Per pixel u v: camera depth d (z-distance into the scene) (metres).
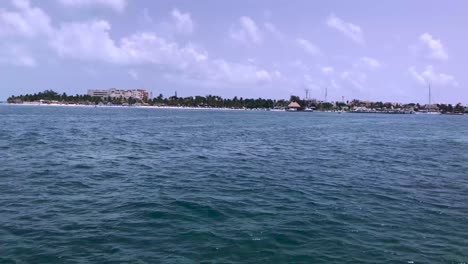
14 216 17.61
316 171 32.12
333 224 17.33
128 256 13.44
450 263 13.48
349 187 25.59
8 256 13.27
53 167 30.78
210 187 24.59
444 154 46.88
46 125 83.50
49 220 17.19
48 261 12.95
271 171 31.66
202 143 54.62
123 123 100.75
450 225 17.55
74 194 22.06
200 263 13.00
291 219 17.91
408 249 14.61
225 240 15.05
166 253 13.74
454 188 25.80
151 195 22.06
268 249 14.28
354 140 66.94
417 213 19.45
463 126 128.75
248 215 18.41
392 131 94.88
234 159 38.84
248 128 92.06
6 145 44.53
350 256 13.86
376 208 20.25
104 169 30.72
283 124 116.38
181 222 17.12
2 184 24.00
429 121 178.75
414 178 29.50
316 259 13.54
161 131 76.31
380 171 32.78
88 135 62.16
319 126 111.19
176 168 32.09
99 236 15.27
